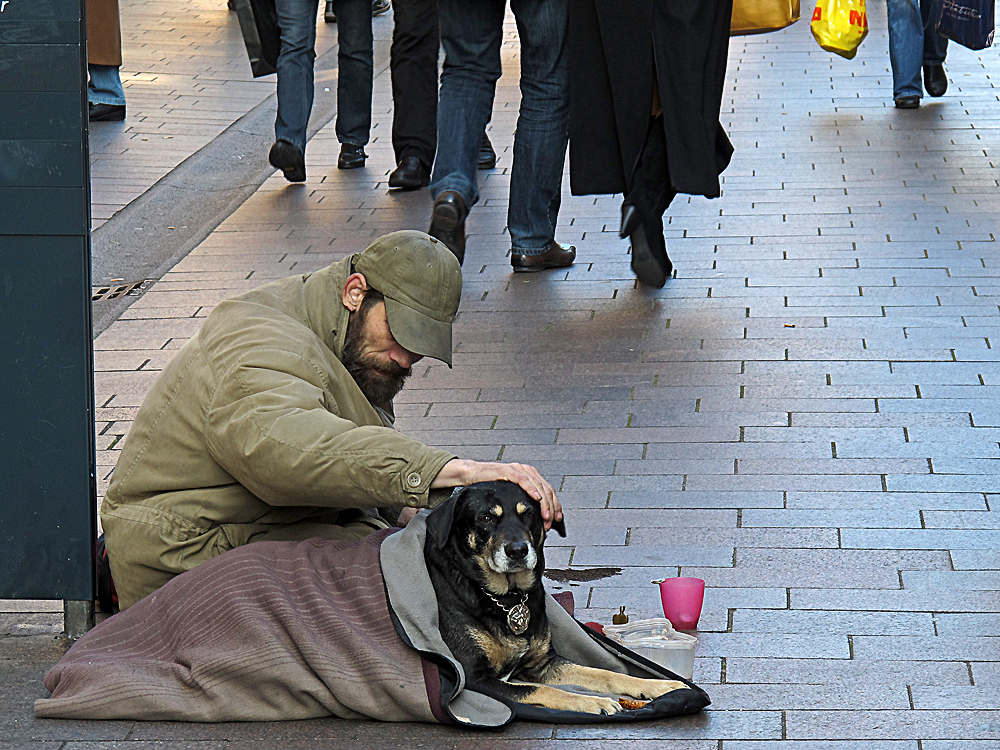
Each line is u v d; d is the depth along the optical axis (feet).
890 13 59.11
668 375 34.32
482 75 41.55
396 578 19.95
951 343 35.27
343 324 22.59
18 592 22.70
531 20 40.29
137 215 48.42
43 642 22.82
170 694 19.36
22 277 22.03
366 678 19.20
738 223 46.16
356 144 54.95
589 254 44.52
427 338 22.00
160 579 21.85
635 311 39.06
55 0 21.48
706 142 37.91
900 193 48.14
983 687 19.80
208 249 45.47
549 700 19.52
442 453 20.20
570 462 29.55
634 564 24.75
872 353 34.94
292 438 20.02
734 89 64.49
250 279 42.34
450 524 19.77
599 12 37.22
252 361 20.98
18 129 21.72
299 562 20.33
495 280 42.37
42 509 22.45
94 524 22.50
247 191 52.37
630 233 38.83
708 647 21.58
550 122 41.47
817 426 30.73
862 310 37.96
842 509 26.61
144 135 58.34
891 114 58.70
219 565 20.30
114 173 52.95
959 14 56.75
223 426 20.62
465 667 19.88
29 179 21.79
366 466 19.85
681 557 24.94
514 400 33.27
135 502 22.12
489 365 35.63
